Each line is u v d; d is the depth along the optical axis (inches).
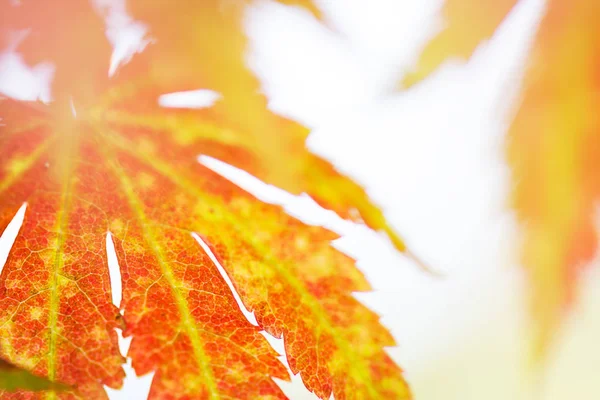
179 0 6.8
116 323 7.3
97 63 6.9
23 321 7.3
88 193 7.5
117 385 7.2
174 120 7.3
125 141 7.4
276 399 7.3
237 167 7.5
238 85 7.1
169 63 7.0
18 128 7.3
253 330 7.4
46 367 7.2
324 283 7.5
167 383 7.2
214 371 7.3
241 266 7.5
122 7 6.8
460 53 7.4
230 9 6.8
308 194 7.5
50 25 6.7
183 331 7.4
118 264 7.5
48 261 7.4
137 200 7.5
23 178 7.3
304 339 7.4
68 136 7.3
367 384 7.3
